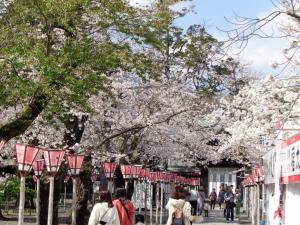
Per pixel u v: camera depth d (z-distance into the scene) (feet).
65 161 70.49
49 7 51.03
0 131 51.24
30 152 44.32
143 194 101.19
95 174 96.17
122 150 93.97
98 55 53.06
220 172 187.11
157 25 60.95
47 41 54.19
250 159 115.44
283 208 51.93
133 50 68.03
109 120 85.30
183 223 52.95
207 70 103.35
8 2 53.83
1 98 50.67
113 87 76.89
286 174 45.01
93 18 56.85
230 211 125.08
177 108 94.17
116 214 41.01
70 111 66.39
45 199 76.18
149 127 92.73
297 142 38.14
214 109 103.60
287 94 60.18
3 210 127.44
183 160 118.42
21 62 49.57
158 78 75.10
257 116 71.56
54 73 48.16
